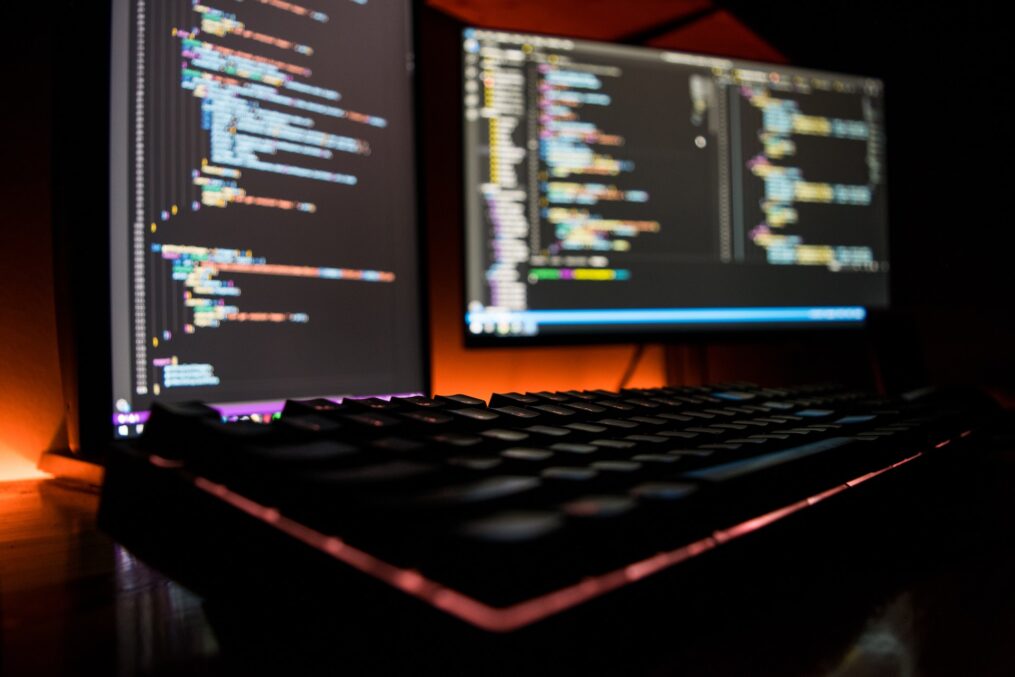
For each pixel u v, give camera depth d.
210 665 0.25
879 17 1.22
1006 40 1.18
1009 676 0.25
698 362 1.06
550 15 1.03
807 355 1.17
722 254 0.98
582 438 0.39
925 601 0.33
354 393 0.63
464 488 0.27
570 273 0.90
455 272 0.97
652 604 0.25
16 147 0.63
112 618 0.29
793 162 1.03
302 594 0.25
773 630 0.29
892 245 1.09
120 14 0.49
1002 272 1.18
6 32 0.63
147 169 0.50
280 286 0.58
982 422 0.63
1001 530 0.45
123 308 0.48
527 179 0.89
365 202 0.66
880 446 0.45
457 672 0.21
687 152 0.97
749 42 1.13
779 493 0.35
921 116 1.18
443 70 0.99
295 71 0.61
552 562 0.22
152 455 0.32
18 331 0.62
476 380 0.97
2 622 0.29
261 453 0.28
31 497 0.54
